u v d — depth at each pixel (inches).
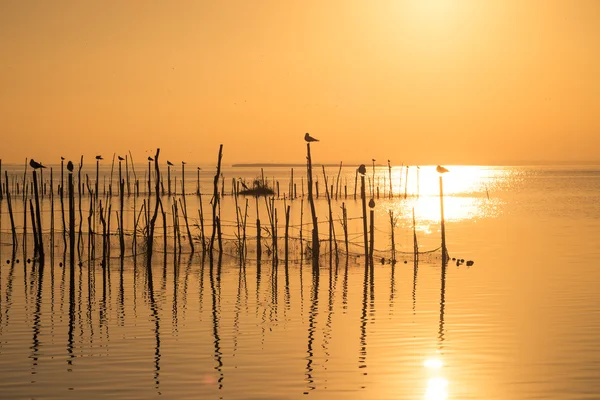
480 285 1207.6
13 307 1055.0
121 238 1499.8
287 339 858.8
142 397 657.0
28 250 1667.1
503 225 2342.5
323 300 1100.5
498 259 1524.4
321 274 1355.8
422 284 1229.1
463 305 1044.5
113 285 1245.1
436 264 1464.1
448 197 4269.2
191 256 1594.5
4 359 776.3
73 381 701.9
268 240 1770.4
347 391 673.6
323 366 748.0
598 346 815.1
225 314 1003.9
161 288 1214.9
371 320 955.3
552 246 1748.3
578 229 2178.9
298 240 1754.4
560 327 902.4
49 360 772.6
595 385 687.1
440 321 943.7
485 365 749.9
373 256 1566.2
